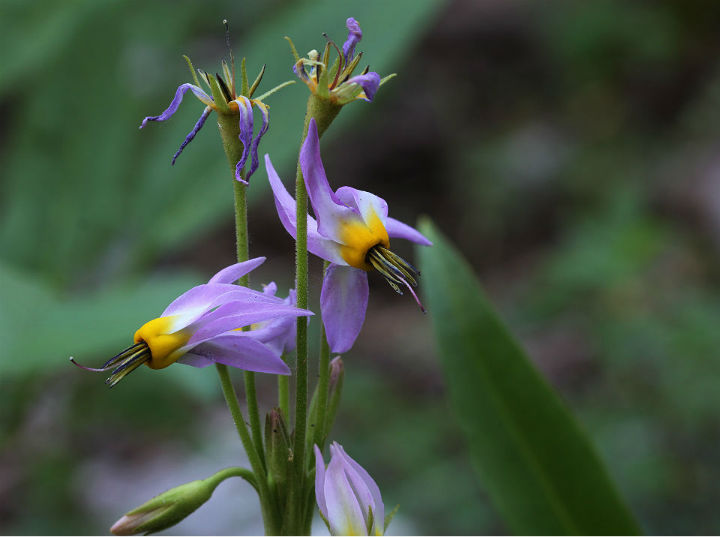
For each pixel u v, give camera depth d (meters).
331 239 0.35
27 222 0.62
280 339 0.36
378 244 0.35
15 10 0.64
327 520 0.35
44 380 0.61
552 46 1.93
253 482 0.35
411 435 0.93
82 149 0.62
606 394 0.98
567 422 0.37
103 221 0.61
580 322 1.17
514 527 0.37
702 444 0.86
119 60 0.65
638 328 1.01
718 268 1.26
